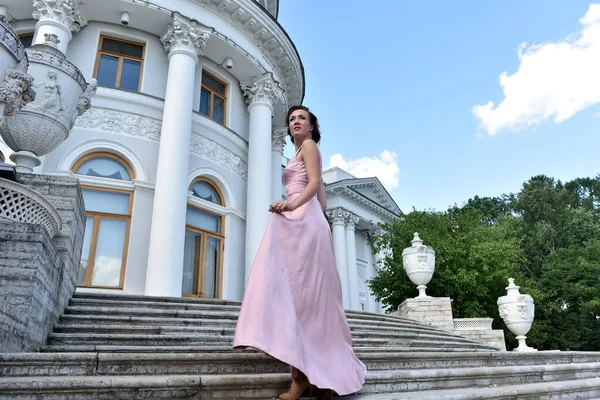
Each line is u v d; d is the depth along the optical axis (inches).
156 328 225.6
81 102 235.9
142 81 584.1
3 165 181.0
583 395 185.8
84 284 471.8
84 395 98.4
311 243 108.0
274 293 99.0
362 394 119.9
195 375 125.1
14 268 147.8
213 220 603.2
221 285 577.3
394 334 326.3
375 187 1266.0
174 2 591.5
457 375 159.0
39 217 167.5
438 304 508.7
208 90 660.7
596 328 1115.3
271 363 147.5
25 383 94.2
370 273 1229.7
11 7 553.3
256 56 679.7
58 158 497.4
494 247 733.3
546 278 1147.3
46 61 216.4
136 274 495.2
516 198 1998.0
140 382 102.7
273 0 896.9
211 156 612.7
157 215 495.5
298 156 119.8
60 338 185.6
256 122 669.9
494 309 743.7
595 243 1213.7
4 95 149.8
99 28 581.3
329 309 106.2
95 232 494.6
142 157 542.9
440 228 770.8
